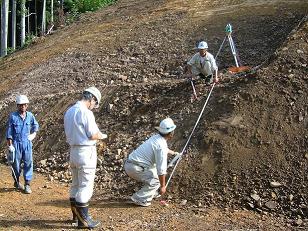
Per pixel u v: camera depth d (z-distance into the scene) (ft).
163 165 23.70
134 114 34.71
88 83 43.86
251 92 28.91
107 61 47.09
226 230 21.39
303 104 27.48
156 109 33.86
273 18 45.68
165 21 53.47
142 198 24.75
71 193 22.29
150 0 73.36
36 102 43.21
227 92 30.50
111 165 30.09
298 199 23.27
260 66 32.27
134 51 47.37
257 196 23.85
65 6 114.52
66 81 45.93
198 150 27.20
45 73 49.75
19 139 28.27
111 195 26.89
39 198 27.27
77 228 21.97
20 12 100.22
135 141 31.50
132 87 37.83
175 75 40.60
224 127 27.63
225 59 40.73
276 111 27.53
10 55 69.26
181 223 22.30
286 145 25.76
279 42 41.11
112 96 38.09
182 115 30.83
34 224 22.59
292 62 30.27
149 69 42.88
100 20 66.64
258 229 21.47
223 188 24.77
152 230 21.54
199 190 25.12
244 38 43.45
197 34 46.78
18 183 28.66
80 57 50.39
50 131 38.11
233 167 25.50
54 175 31.94
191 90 33.32
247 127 27.12
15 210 24.94
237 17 48.08
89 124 21.42
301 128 26.37
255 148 26.04
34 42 68.13
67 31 66.64
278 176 24.49
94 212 24.30
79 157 21.53
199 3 57.52
